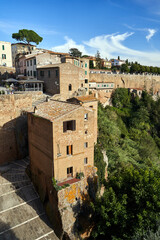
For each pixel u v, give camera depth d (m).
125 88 85.06
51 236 22.83
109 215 22.36
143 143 61.88
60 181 25.00
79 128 25.97
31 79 55.12
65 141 24.64
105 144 43.16
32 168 29.91
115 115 66.69
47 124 24.14
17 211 24.88
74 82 50.25
